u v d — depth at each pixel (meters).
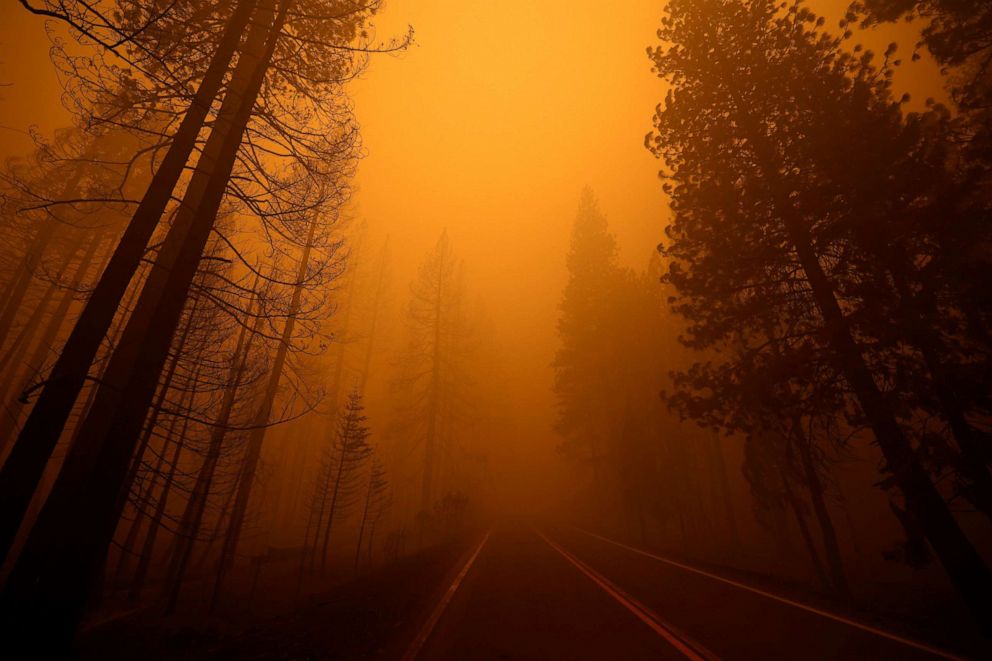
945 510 7.93
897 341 8.75
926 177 8.62
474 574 10.84
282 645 5.58
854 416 9.57
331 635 5.97
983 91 8.70
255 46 7.79
